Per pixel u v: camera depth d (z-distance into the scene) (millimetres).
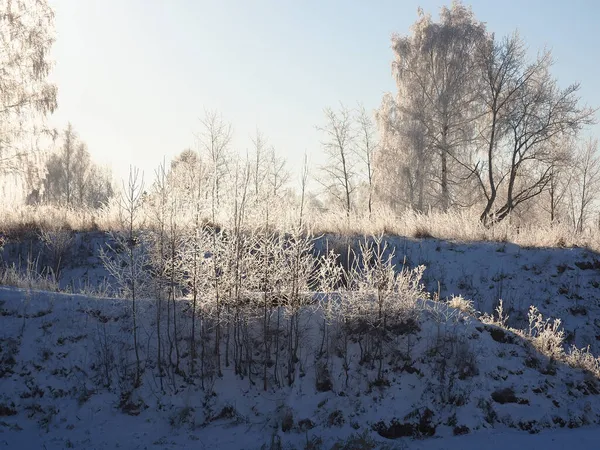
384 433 8500
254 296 10312
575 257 16547
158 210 10672
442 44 30594
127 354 9625
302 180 10805
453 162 31656
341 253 16312
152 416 8695
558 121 27344
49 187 51812
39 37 26047
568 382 9648
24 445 7781
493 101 28531
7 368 9078
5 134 25719
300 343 9984
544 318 14672
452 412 8789
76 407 8703
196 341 9984
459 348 9797
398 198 30453
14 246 17172
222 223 10781
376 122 32469
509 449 7805
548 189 33094
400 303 10125
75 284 15758
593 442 8023
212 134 21406
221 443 8125
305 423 8617
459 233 18625
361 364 9617
